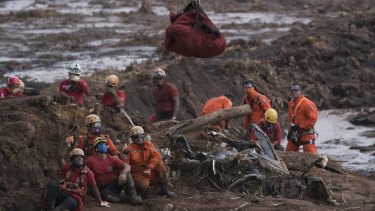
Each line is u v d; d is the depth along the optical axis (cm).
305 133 3341
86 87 2981
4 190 2283
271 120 3288
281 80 5834
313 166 2939
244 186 2581
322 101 5756
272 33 9950
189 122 3045
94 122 2403
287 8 13912
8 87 2956
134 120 3067
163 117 3462
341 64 6384
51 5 13450
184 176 2636
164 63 5134
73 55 7738
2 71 6456
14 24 10744
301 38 6862
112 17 12069
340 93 5938
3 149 2323
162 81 3453
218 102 3334
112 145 2445
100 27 10606
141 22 11450
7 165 2312
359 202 2541
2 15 11438
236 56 6550
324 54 6538
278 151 3022
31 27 10412
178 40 2216
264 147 2827
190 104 4584
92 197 2386
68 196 2194
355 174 3600
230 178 2616
